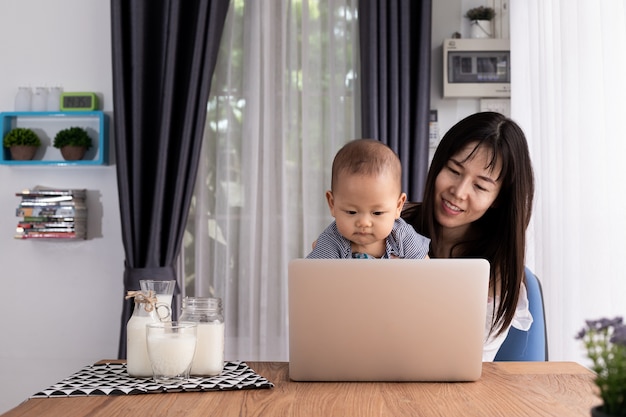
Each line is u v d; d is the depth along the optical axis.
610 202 2.42
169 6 3.52
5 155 3.60
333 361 1.31
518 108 3.36
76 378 1.32
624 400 0.78
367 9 3.55
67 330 3.63
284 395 1.20
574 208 2.74
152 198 3.52
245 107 3.62
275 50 3.67
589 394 1.23
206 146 3.64
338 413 1.09
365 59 3.55
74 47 3.68
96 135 3.67
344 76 3.64
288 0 3.66
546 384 1.31
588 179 2.59
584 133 2.61
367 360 1.31
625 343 0.79
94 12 3.69
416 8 3.60
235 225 3.61
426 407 1.13
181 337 1.28
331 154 3.63
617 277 2.38
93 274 3.64
